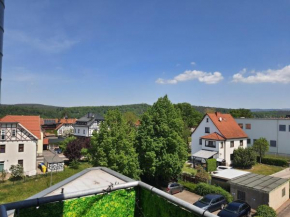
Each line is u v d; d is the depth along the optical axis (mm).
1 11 4965
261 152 36594
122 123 22938
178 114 28594
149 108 25531
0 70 4914
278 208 19141
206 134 37531
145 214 7492
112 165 21031
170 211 6488
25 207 5938
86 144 37438
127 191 7641
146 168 23422
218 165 33469
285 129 39156
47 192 8273
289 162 34500
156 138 23453
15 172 27766
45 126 90188
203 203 17188
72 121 85625
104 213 7273
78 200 6836
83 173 10453
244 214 15945
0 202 20594
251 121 43406
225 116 40688
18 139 30656
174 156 23250
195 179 25281
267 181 20703
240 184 19875
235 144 36656
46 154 41156
